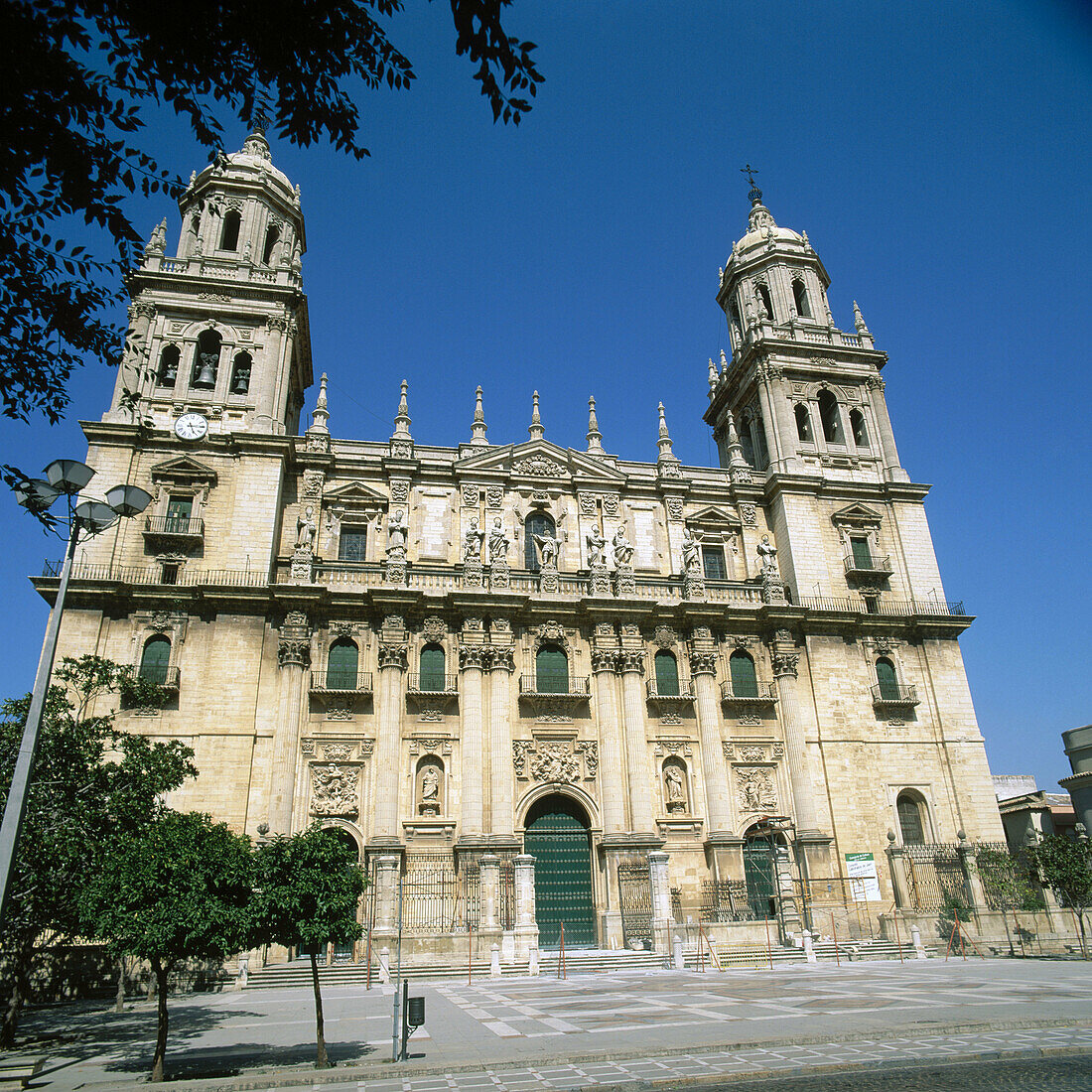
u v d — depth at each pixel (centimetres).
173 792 3634
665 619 4500
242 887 1670
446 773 3994
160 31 1032
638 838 3981
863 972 3025
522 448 4847
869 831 4288
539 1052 1584
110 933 1605
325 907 1655
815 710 4466
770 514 5084
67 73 1068
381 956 3278
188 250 4922
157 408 4412
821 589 4759
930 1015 1889
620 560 4575
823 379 5425
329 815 3819
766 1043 1592
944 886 4106
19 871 2094
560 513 4791
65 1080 1556
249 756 3744
